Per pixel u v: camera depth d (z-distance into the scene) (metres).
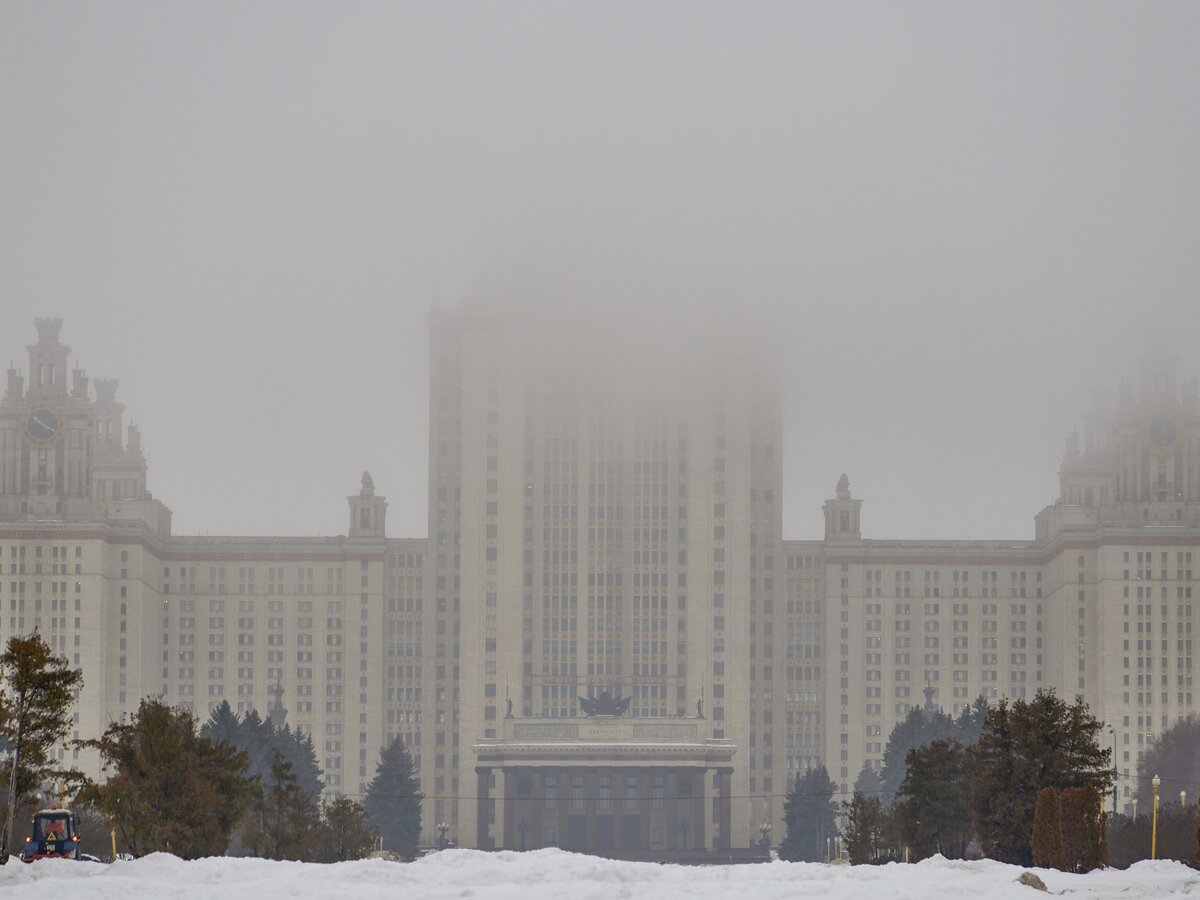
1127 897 149.75
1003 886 149.88
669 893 145.88
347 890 146.88
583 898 143.12
